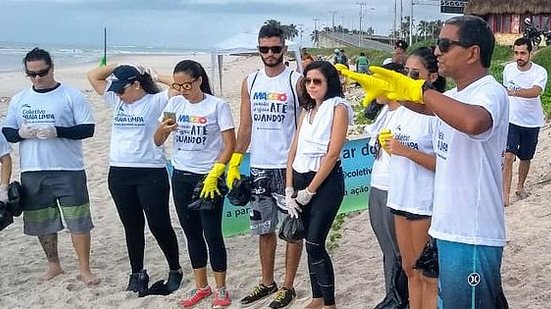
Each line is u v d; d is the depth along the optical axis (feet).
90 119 18.30
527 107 22.71
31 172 18.35
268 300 17.11
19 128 18.15
